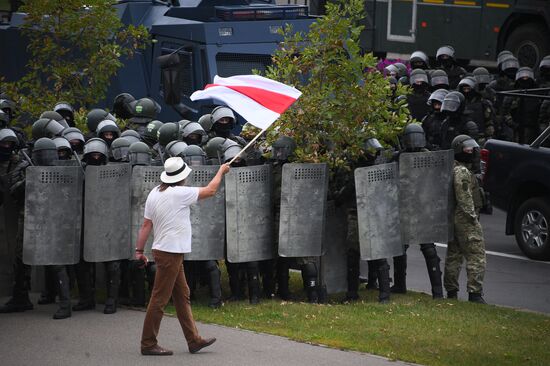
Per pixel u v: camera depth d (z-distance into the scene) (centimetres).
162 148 2711
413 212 2669
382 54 5819
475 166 2827
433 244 2688
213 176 2520
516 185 3431
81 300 2517
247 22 3834
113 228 2484
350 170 2628
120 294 2617
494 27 5653
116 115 3177
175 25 3903
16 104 3450
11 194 2488
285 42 2767
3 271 2641
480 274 2681
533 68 5550
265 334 2259
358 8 2677
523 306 2773
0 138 2519
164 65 3403
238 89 2330
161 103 3966
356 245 2636
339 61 2666
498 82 4719
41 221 2433
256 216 2566
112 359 2072
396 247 2608
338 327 2325
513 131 4125
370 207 2575
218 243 2530
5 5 4762
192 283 2619
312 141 2645
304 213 2552
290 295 2667
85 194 2470
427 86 4116
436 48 5775
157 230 2094
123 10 4144
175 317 2423
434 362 2045
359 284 2814
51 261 2434
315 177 2552
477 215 2831
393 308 2536
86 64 3547
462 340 2227
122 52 3581
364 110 2636
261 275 2733
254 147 2706
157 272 2091
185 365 2031
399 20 5788
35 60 3638
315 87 2675
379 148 2620
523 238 3419
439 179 2667
